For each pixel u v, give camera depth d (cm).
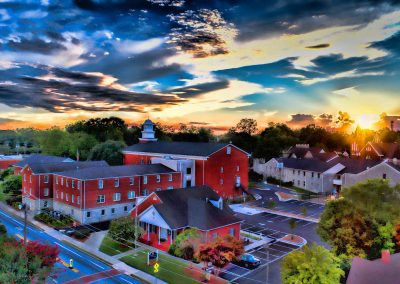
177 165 6384
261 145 11394
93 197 5175
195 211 4159
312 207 6309
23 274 2323
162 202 4175
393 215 3155
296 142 13550
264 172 9981
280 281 3166
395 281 1900
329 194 7600
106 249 4028
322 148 12219
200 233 3862
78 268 3462
